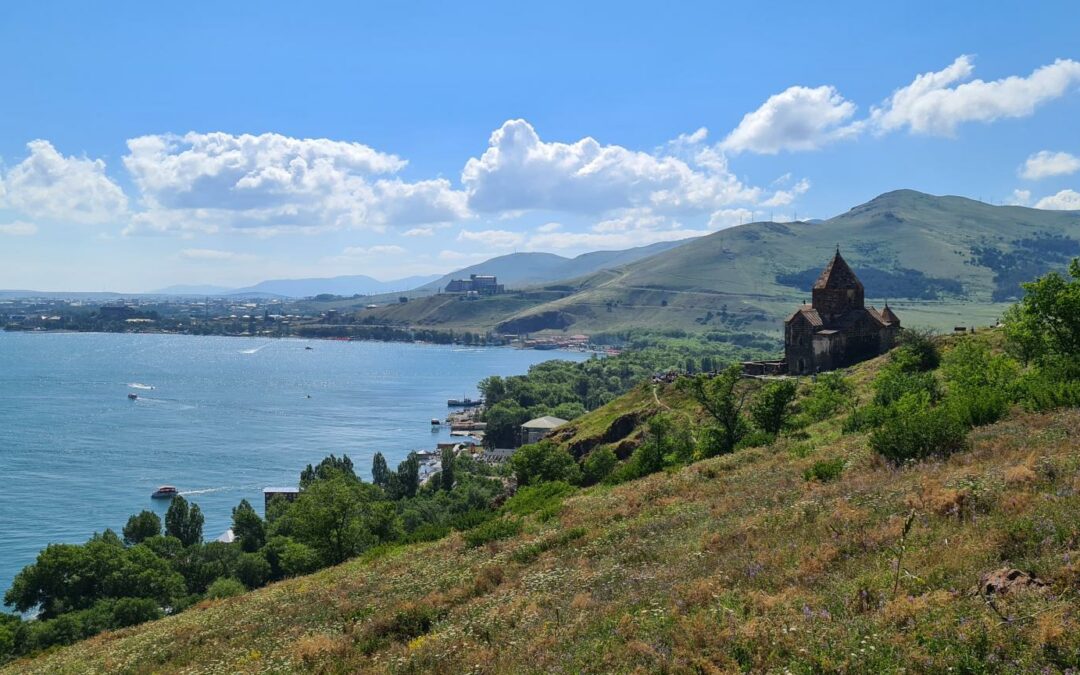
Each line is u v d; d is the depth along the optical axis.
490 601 22.69
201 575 91.44
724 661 12.91
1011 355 49.94
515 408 198.50
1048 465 20.34
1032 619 11.84
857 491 23.83
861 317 96.19
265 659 21.97
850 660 11.68
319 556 62.59
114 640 34.81
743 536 21.77
